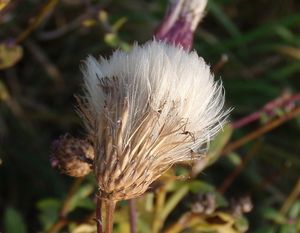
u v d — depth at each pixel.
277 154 0.31
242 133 0.31
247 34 0.33
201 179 0.30
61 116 0.30
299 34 0.36
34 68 0.31
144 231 0.20
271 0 0.36
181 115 0.13
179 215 0.26
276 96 0.32
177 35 0.16
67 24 0.31
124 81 0.13
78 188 0.22
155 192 0.20
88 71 0.13
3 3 0.17
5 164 0.29
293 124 0.33
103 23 0.25
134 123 0.12
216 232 0.21
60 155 0.15
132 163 0.13
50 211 0.21
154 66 0.13
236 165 0.28
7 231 0.21
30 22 0.23
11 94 0.30
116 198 0.13
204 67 0.13
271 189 0.30
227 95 0.33
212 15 0.35
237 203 0.20
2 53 0.19
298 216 0.26
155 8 0.32
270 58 0.34
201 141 0.13
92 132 0.13
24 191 0.29
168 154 0.13
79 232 0.20
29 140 0.30
